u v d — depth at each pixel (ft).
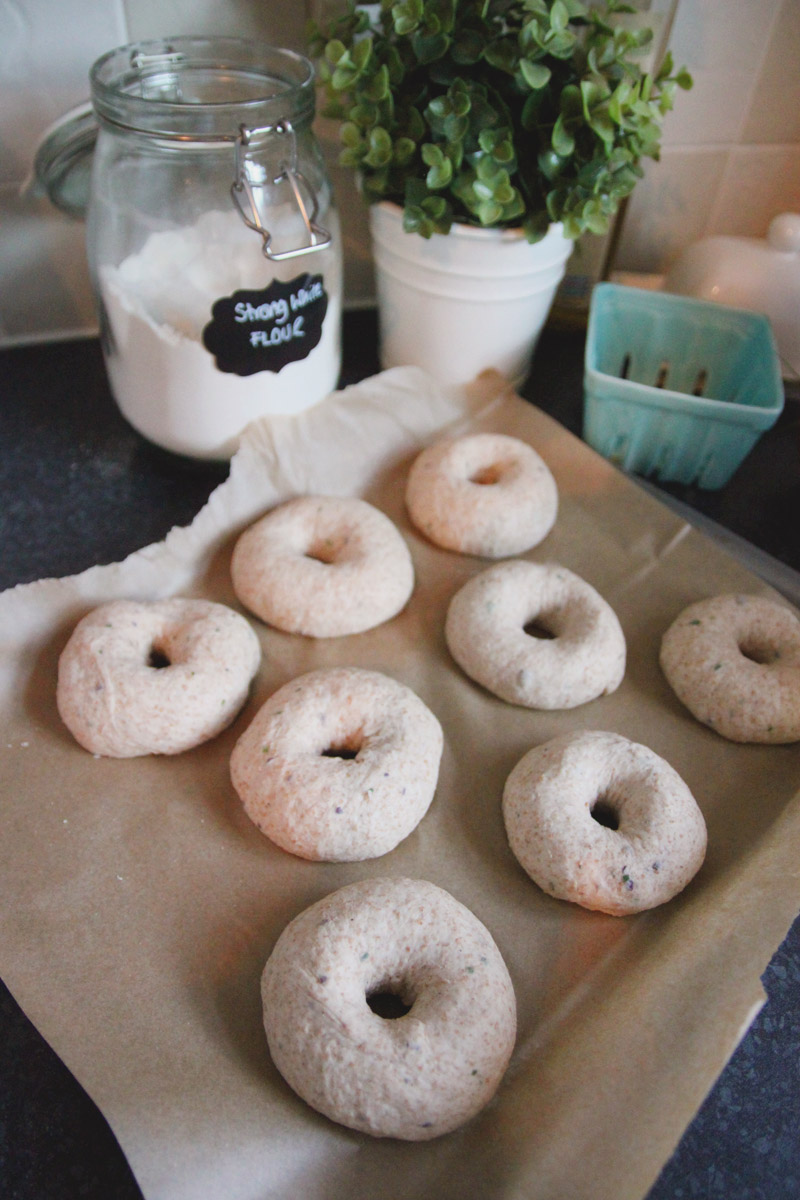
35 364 1.87
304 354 1.52
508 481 1.61
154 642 1.42
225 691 1.34
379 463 1.69
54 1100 1.04
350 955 1.10
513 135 1.45
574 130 1.41
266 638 1.49
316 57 1.55
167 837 1.24
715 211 1.93
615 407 1.61
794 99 1.77
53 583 1.40
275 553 1.50
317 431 1.61
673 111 1.75
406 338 1.71
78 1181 0.99
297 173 1.39
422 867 1.24
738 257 1.73
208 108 1.28
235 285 1.41
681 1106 0.93
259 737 1.30
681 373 1.80
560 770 1.28
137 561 1.47
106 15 1.54
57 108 1.61
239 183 1.32
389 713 1.34
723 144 1.82
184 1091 1.02
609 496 1.65
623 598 1.55
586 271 1.92
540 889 1.23
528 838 1.23
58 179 1.55
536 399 1.88
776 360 1.61
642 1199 0.88
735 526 1.67
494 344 1.69
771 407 1.57
